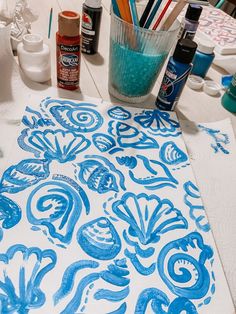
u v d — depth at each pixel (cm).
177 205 39
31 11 65
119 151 45
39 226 34
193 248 35
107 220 36
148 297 30
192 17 58
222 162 47
